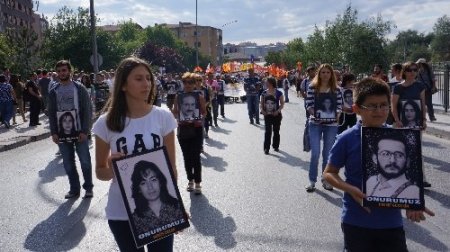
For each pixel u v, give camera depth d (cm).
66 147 735
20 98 1873
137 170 296
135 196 294
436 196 695
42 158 1116
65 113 711
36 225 608
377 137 294
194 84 754
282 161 1009
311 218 609
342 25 3341
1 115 1675
